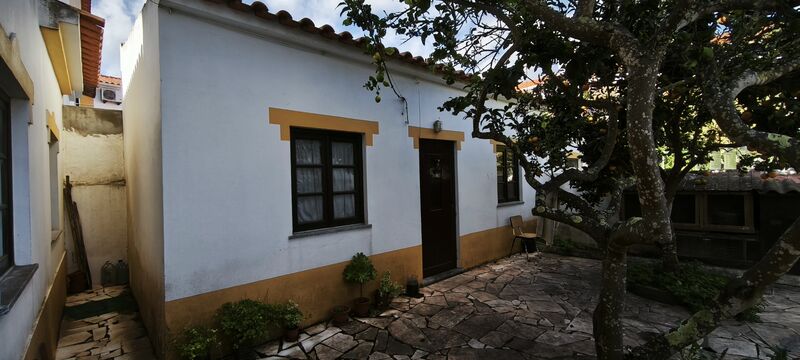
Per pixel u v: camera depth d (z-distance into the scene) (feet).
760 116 11.12
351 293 15.17
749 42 11.73
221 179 11.76
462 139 21.08
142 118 13.73
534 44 10.34
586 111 17.01
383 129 16.71
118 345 12.69
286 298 13.20
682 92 13.14
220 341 11.54
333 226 15.03
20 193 9.27
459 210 20.77
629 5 8.89
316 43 13.78
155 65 11.18
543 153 15.99
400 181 17.39
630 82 7.00
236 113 12.10
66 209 19.62
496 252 23.49
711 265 20.66
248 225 12.34
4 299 6.77
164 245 10.65
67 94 19.70
